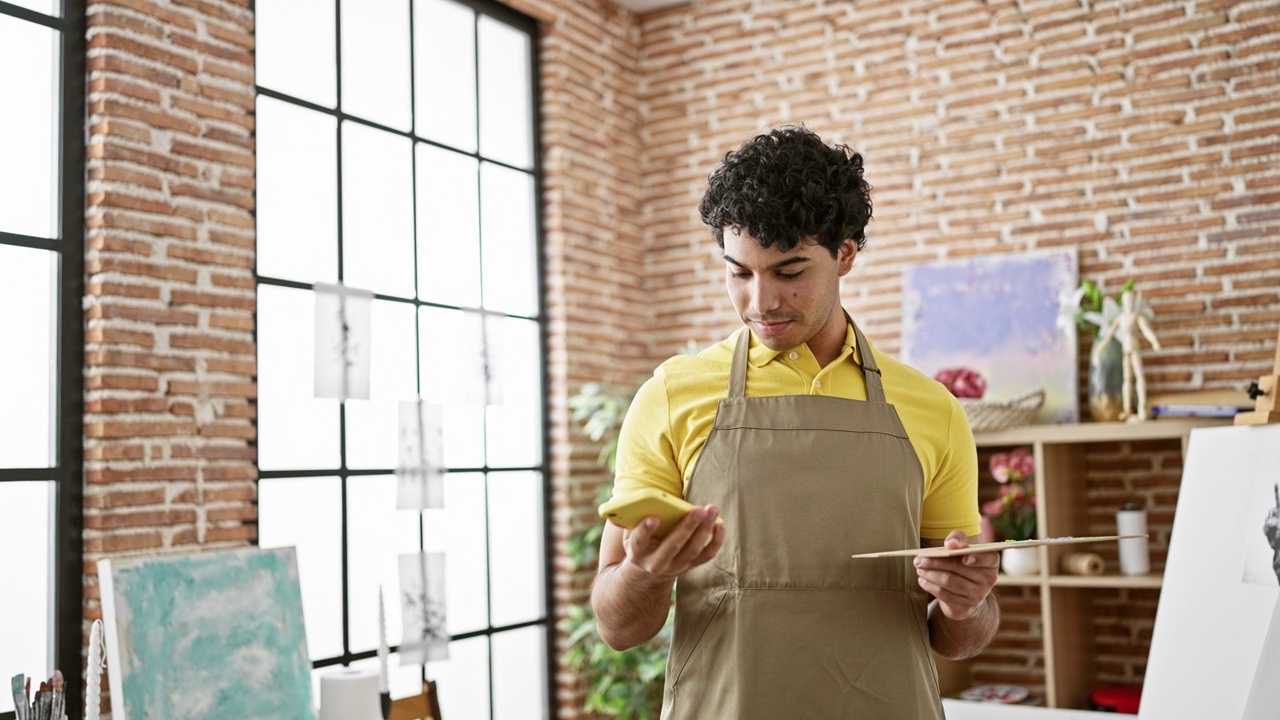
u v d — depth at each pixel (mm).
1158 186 4023
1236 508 2600
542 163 4594
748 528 1626
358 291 3418
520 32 4562
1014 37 4324
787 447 1639
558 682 4375
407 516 3744
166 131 2967
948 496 1752
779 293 1582
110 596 2277
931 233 4426
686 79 5031
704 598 1644
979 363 4156
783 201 1529
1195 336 3914
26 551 2693
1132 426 3625
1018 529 3918
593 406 4375
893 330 4465
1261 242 3840
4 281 2693
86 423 2793
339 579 3459
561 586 4406
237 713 2420
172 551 2895
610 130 4898
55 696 2297
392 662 3605
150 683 2283
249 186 3176
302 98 3492
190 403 2965
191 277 2998
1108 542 4043
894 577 1619
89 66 2861
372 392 3633
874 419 1655
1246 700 2322
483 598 4074
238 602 2512
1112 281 4066
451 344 3988
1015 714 3307
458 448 4016
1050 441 3762
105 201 2809
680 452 1696
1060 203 4188
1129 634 3996
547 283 4547
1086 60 4184
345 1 3689
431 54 4062
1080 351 4102
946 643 1707
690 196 4988
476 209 4215
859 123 4617
